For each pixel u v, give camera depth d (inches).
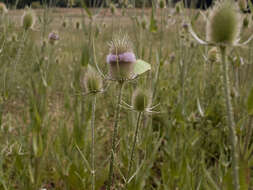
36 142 26.5
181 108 32.0
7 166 31.0
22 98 42.3
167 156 33.4
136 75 19.1
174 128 33.0
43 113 29.9
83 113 32.7
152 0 32.9
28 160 27.9
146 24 36.3
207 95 38.4
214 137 37.5
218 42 13.8
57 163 28.8
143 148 29.0
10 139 29.8
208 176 21.0
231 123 13.4
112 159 20.0
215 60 34.8
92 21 32.4
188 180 24.8
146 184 31.9
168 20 43.8
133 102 20.0
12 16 37.8
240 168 16.9
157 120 45.6
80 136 28.5
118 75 18.6
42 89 29.7
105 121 45.9
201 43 14.2
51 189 31.9
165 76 53.9
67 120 37.4
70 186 29.0
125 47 19.0
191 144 30.5
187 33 37.5
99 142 35.3
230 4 14.4
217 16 13.9
